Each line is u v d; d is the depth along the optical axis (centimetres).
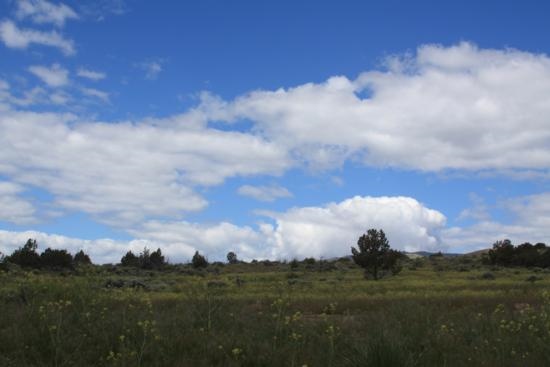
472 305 2180
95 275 1462
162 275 6303
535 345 1109
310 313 2080
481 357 1050
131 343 1045
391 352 926
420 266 7919
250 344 1082
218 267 8275
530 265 7725
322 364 1002
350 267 8075
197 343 1085
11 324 1142
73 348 1026
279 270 7619
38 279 1408
